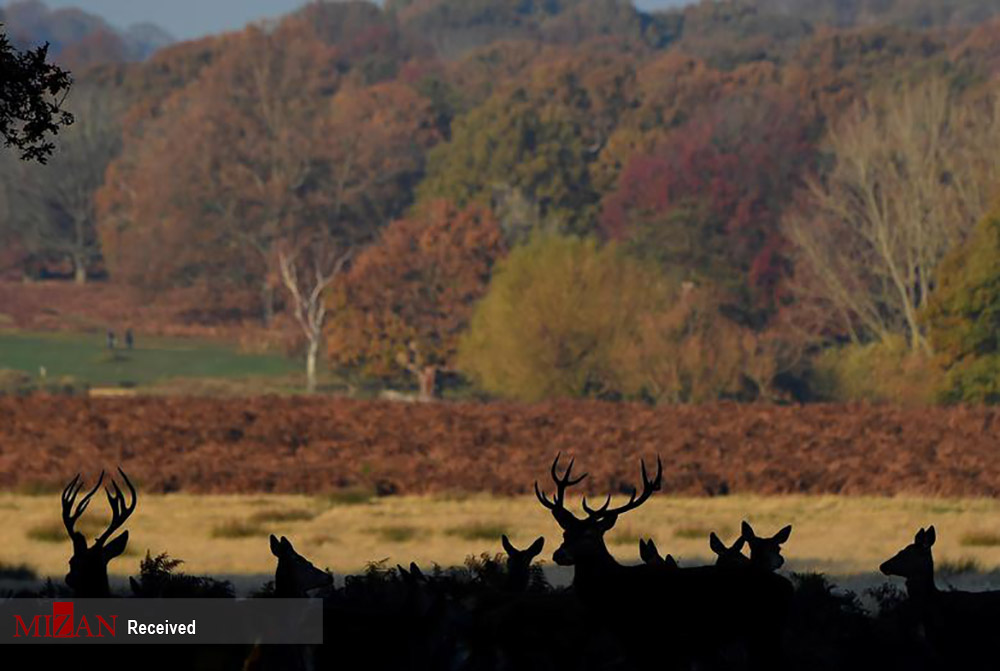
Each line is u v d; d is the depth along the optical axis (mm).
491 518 130000
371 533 115750
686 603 44156
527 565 51250
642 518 129875
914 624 51375
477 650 44812
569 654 45062
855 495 160375
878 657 50562
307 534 114750
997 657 47656
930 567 48562
